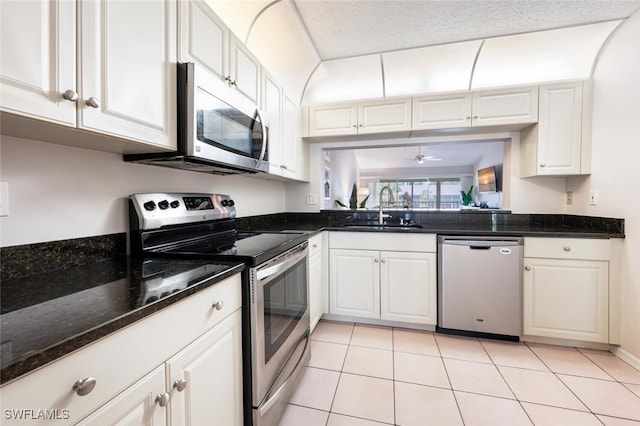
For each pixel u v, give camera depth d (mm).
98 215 1147
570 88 2176
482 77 2490
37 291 779
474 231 2111
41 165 959
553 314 2010
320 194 3035
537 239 2021
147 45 973
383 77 2648
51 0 684
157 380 716
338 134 2652
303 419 1354
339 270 2408
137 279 889
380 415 1378
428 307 2232
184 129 1129
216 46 1347
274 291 1307
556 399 1479
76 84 743
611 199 1953
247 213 2357
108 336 592
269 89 1957
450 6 1828
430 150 5531
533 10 1860
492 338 2139
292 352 1521
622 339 1867
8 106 603
